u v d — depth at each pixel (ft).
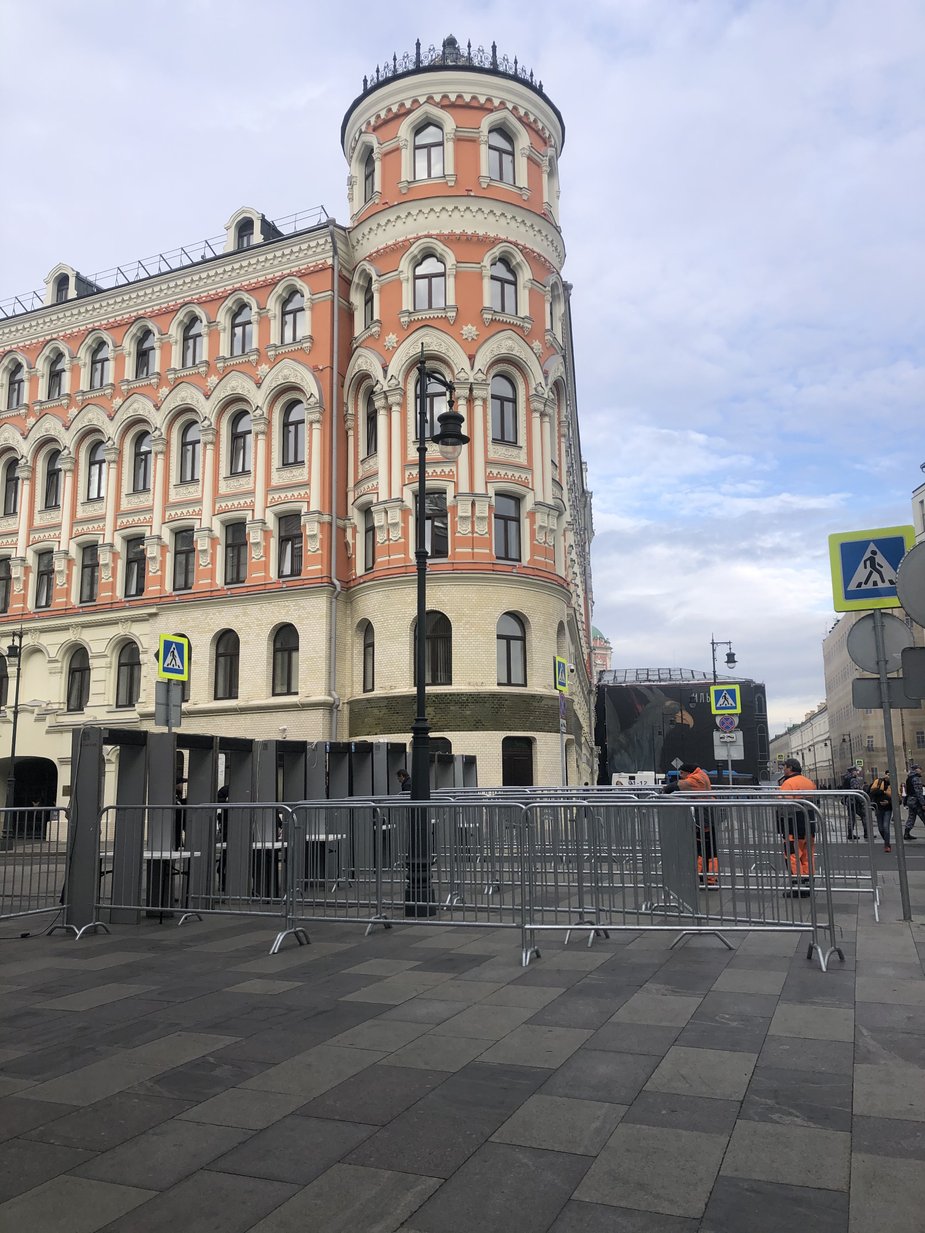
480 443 90.94
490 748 85.92
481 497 89.97
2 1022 21.65
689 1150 13.64
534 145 98.99
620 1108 15.34
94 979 26.48
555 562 96.78
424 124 97.04
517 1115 15.11
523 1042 19.17
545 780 87.66
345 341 101.50
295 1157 13.62
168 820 37.58
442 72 95.96
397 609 89.76
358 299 99.86
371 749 63.57
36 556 115.65
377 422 93.97
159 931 34.83
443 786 75.56
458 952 29.45
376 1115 15.20
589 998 22.84
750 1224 11.47
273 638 97.66
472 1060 18.04
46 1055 18.90
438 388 92.94
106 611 107.34
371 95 98.99
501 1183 12.69
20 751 108.99
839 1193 12.23
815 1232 11.26
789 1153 13.46
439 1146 13.93
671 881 30.35
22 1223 11.74
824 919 34.01
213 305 106.73
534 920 29.84
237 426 105.19
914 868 53.26
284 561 99.76
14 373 121.39
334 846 34.37
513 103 97.30
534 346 94.99
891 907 37.42
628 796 47.93
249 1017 21.62
